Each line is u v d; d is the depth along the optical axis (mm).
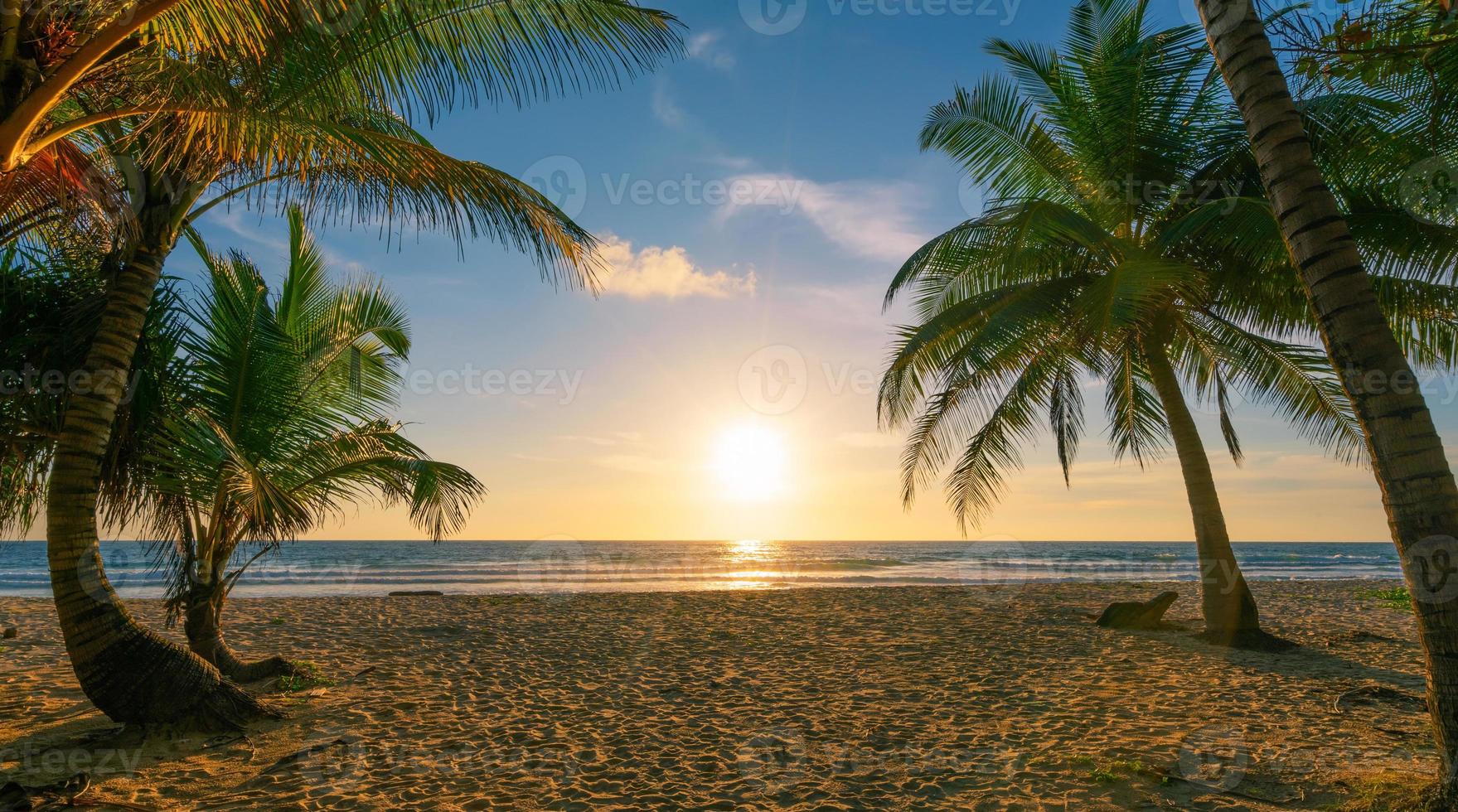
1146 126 8742
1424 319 7371
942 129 9695
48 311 5617
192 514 6477
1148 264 7039
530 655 9453
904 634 11156
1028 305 8586
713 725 6113
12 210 4715
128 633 5332
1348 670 7707
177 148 4379
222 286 6203
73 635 5113
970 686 7461
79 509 5105
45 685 7211
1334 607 14547
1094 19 9203
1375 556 60250
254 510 5375
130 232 5016
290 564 39750
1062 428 10539
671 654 9586
